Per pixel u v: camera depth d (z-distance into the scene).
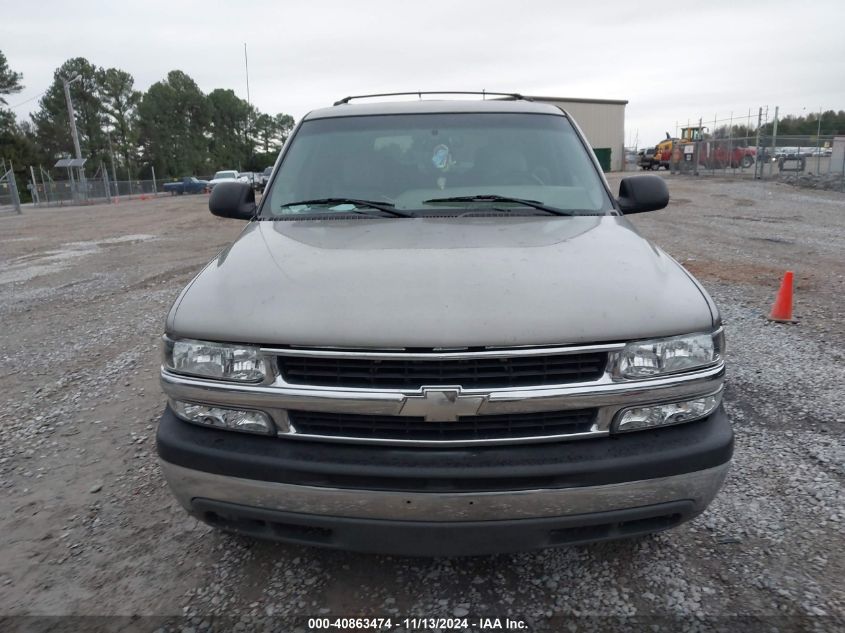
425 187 3.44
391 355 2.14
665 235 12.15
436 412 2.15
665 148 45.22
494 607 2.52
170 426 2.45
